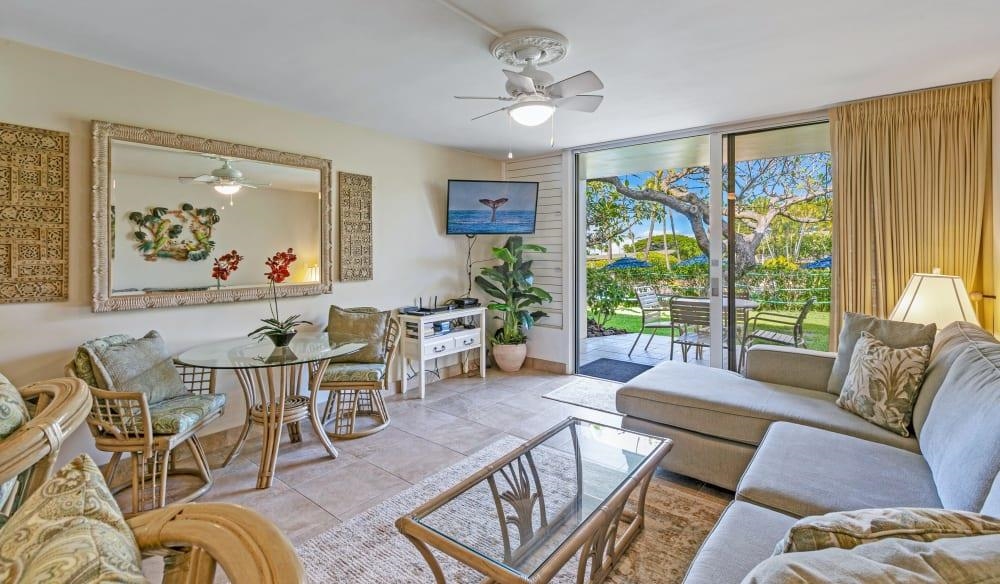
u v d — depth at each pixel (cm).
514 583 126
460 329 468
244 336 329
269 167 341
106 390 225
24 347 241
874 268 333
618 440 225
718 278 412
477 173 517
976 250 301
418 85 302
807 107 350
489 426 349
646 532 214
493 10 210
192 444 259
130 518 81
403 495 249
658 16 215
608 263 616
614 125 397
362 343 317
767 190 394
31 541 70
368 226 407
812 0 203
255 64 268
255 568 67
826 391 270
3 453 91
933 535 73
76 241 256
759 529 141
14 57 236
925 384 210
